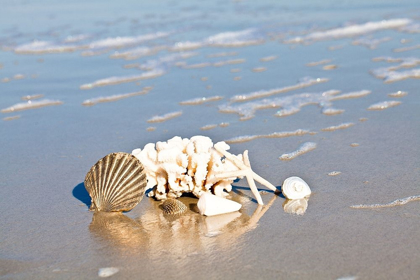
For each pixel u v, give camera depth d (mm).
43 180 7523
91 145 9031
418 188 6512
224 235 5617
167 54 16359
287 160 7797
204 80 13125
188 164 6434
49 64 15727
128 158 6422
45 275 5008
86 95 12375
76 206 6594
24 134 9828
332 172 7227
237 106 10859
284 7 23875
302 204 6293
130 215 6266
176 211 6266
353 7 22719
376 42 16156
